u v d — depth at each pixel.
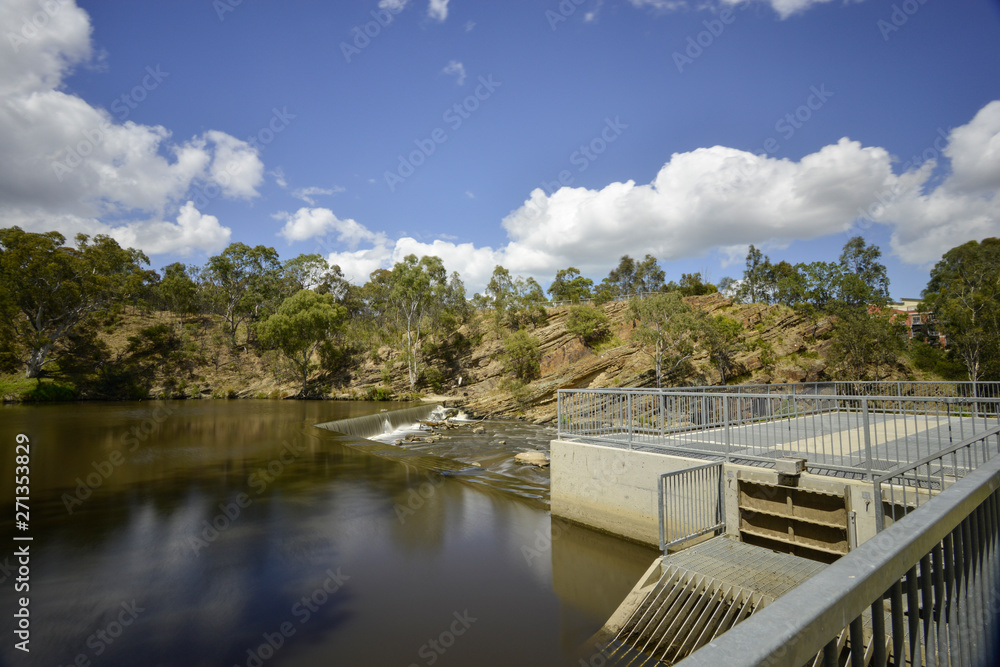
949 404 7.58
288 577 9.77
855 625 1.33
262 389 65.00
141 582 9.40
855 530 7.83
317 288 87.06
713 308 63.66
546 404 51.00
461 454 26.11
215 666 6.91
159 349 69.25
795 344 55.50
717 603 7.11
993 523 2.40
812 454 9.41
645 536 10.64
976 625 2.13
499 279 76.75
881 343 51.78
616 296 110.12
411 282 63.88
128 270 70.69
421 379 62.81
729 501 9.43
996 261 49.81
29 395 51.28
